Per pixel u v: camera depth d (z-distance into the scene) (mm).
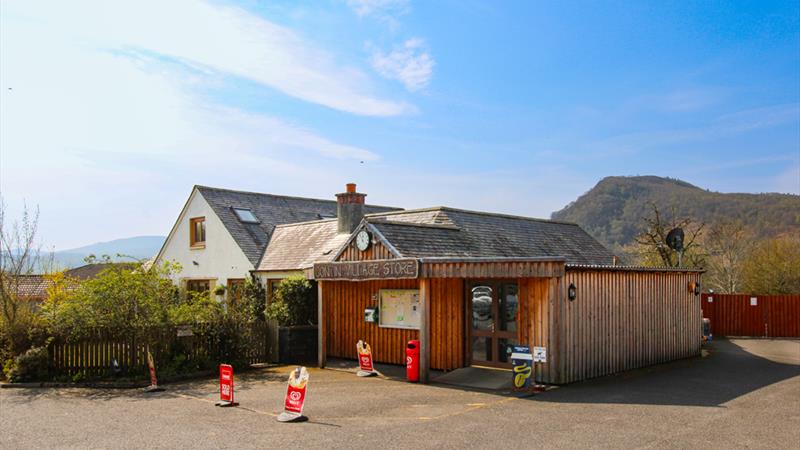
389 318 16047
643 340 15398
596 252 22797
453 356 14555
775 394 11430
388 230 14750
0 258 15016
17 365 13367
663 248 27656
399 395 11648
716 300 26672
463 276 12578
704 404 10453
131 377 13680
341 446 7953
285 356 16844
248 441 8266
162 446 8094
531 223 22000
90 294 14078
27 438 8680
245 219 24000
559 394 11516
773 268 34000
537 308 12617
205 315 15164
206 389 12633
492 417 9562
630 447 7727
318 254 19875
